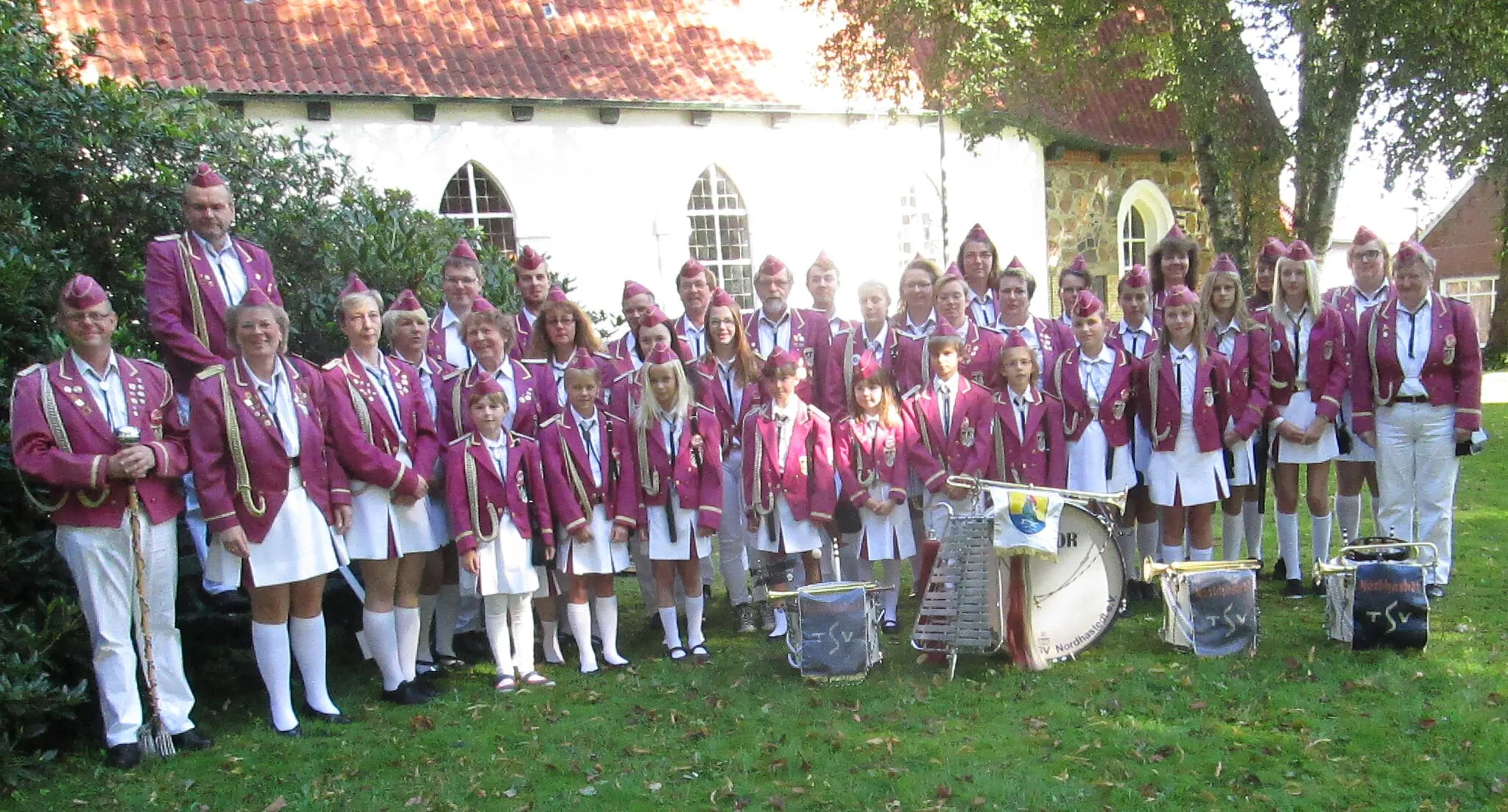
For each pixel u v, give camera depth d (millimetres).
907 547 6637
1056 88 17906
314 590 5520
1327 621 6047
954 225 21281
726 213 19438
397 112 16453
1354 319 6879
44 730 4867
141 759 4973
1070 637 5855
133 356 5730
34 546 5129
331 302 7043
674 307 18766
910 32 17328
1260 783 4355
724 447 6922
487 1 18344
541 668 6348
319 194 7664
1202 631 5859
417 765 4914
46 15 14922
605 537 6215
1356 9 15328
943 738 4918
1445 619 6273
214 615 5969
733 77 19219
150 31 15414
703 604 7430
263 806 4543
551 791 4605
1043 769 4555
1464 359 6602
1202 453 6574
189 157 6871
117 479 4820
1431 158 16672
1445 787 4250
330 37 16594
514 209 17469
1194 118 16750
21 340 5402
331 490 5445
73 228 6637
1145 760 4598
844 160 20188
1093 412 6695
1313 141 16906
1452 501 6820
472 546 5816
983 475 6477
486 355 6230
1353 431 6902
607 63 18391
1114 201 23609
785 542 6484
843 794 4422
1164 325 6621
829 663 5680
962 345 6734
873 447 6520
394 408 5688
